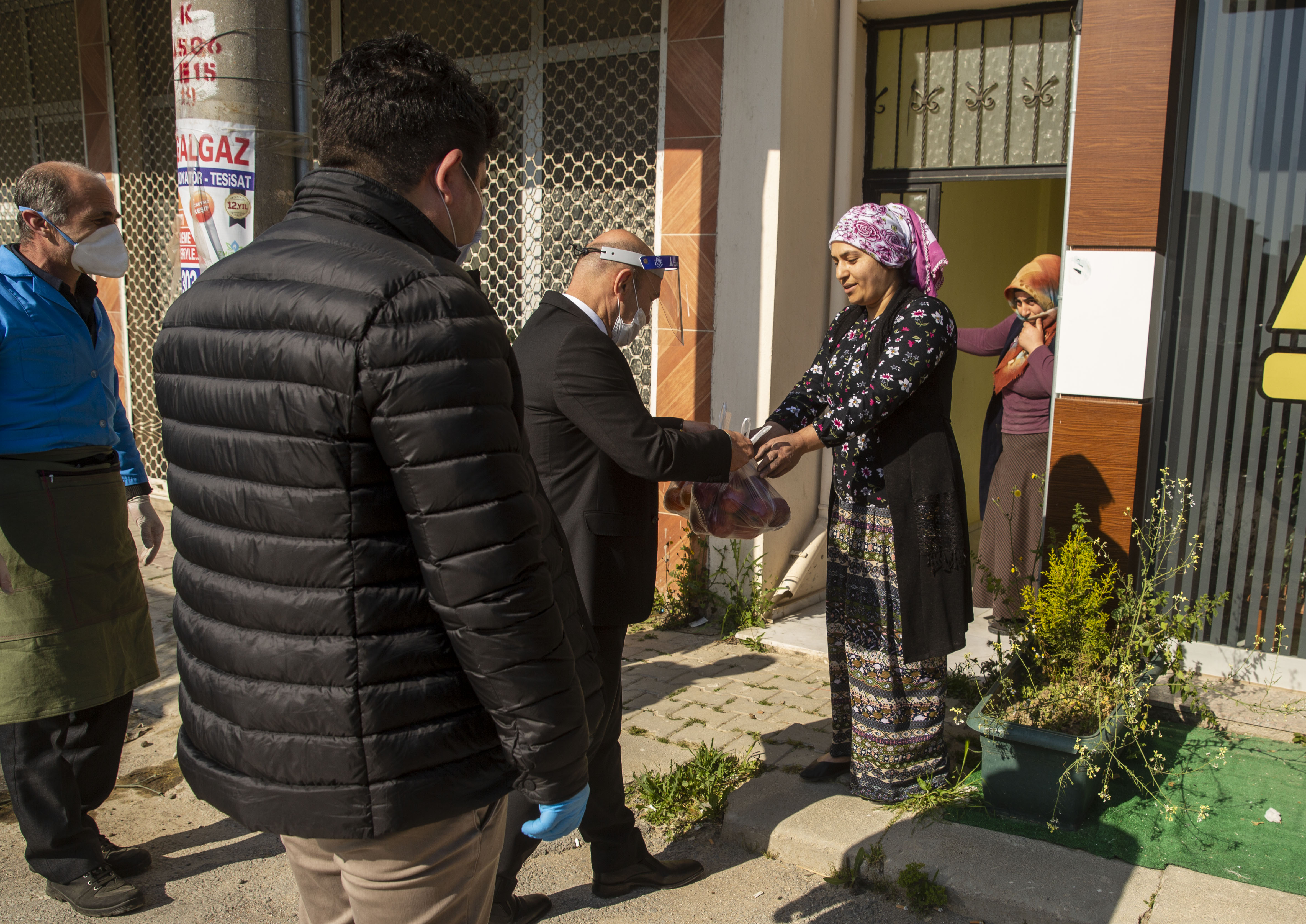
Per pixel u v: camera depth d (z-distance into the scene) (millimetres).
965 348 5133
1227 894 2480
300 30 3098
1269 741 3363
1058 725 2859
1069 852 2691
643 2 4973
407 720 1335
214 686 1388
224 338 1336
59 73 7281
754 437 3047
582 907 2627
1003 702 3010
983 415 6984
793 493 4961
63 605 2580
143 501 2998
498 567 1266
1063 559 3205
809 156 4746
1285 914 2398
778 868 2811
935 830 2818
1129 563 3562
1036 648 3230
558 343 2312
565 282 5523
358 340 1224
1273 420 3480
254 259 1363
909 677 2957
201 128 2984
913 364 2688
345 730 1309
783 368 4727
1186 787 3045
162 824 3084
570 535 2361
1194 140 3471
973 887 2551
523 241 5637
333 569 1283
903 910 2598
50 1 7121
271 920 2584
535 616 1307
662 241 4879
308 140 3170
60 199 2508
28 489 2527
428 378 1233
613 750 2520
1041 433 4574
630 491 2412
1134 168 3385
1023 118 4574
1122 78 3365
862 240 2768
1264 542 3537
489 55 5594
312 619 1301
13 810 3166
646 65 5027
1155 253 3395
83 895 2596
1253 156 3396
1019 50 4547
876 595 2900
